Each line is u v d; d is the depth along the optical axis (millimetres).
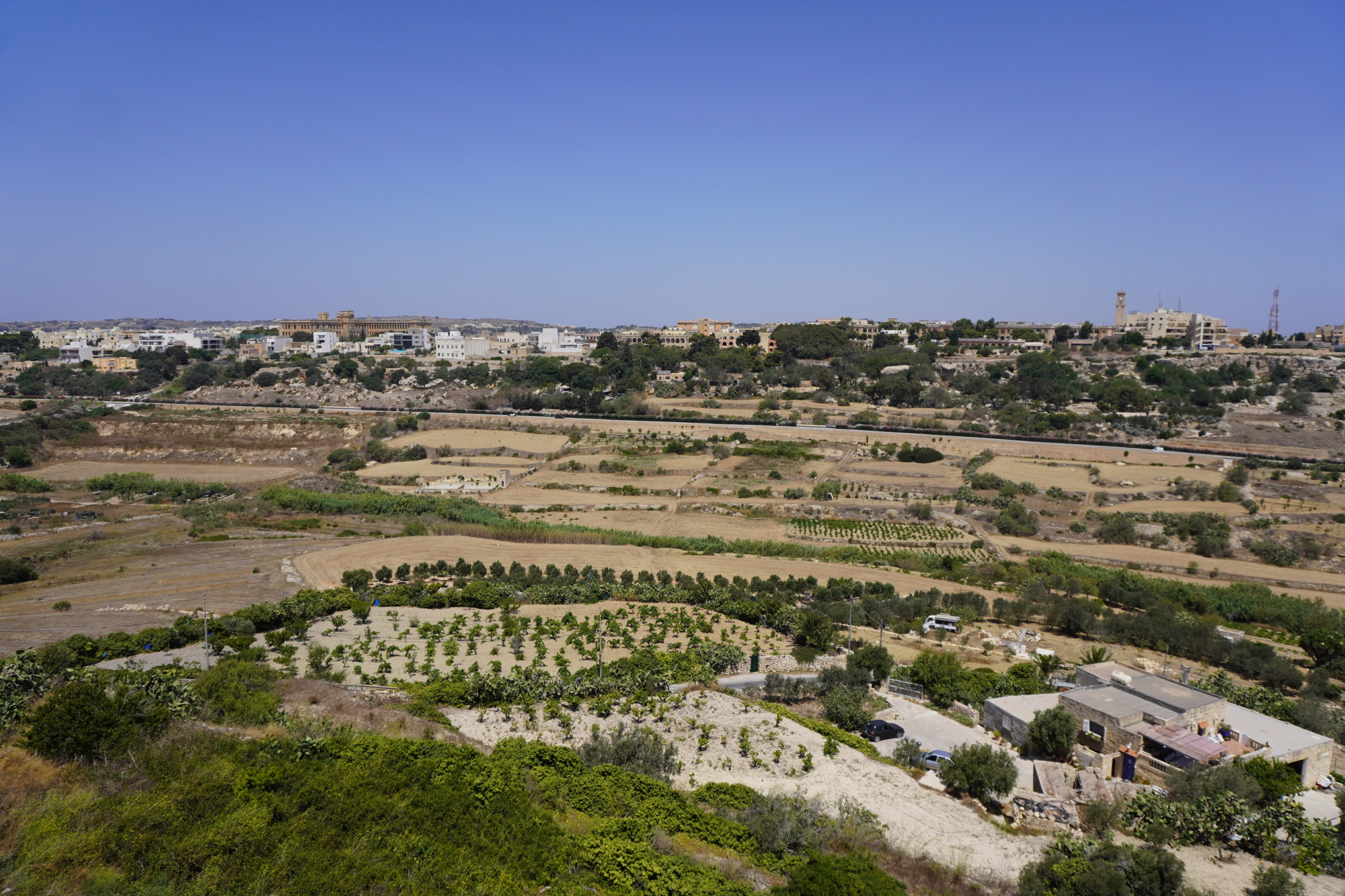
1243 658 85062
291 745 50656
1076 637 95312
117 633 80938
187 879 37156
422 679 72625
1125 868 42938
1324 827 50125
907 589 111000
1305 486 158125
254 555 123375
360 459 194875
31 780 43094
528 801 45906
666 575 110750
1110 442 191500
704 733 61000
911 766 58625
